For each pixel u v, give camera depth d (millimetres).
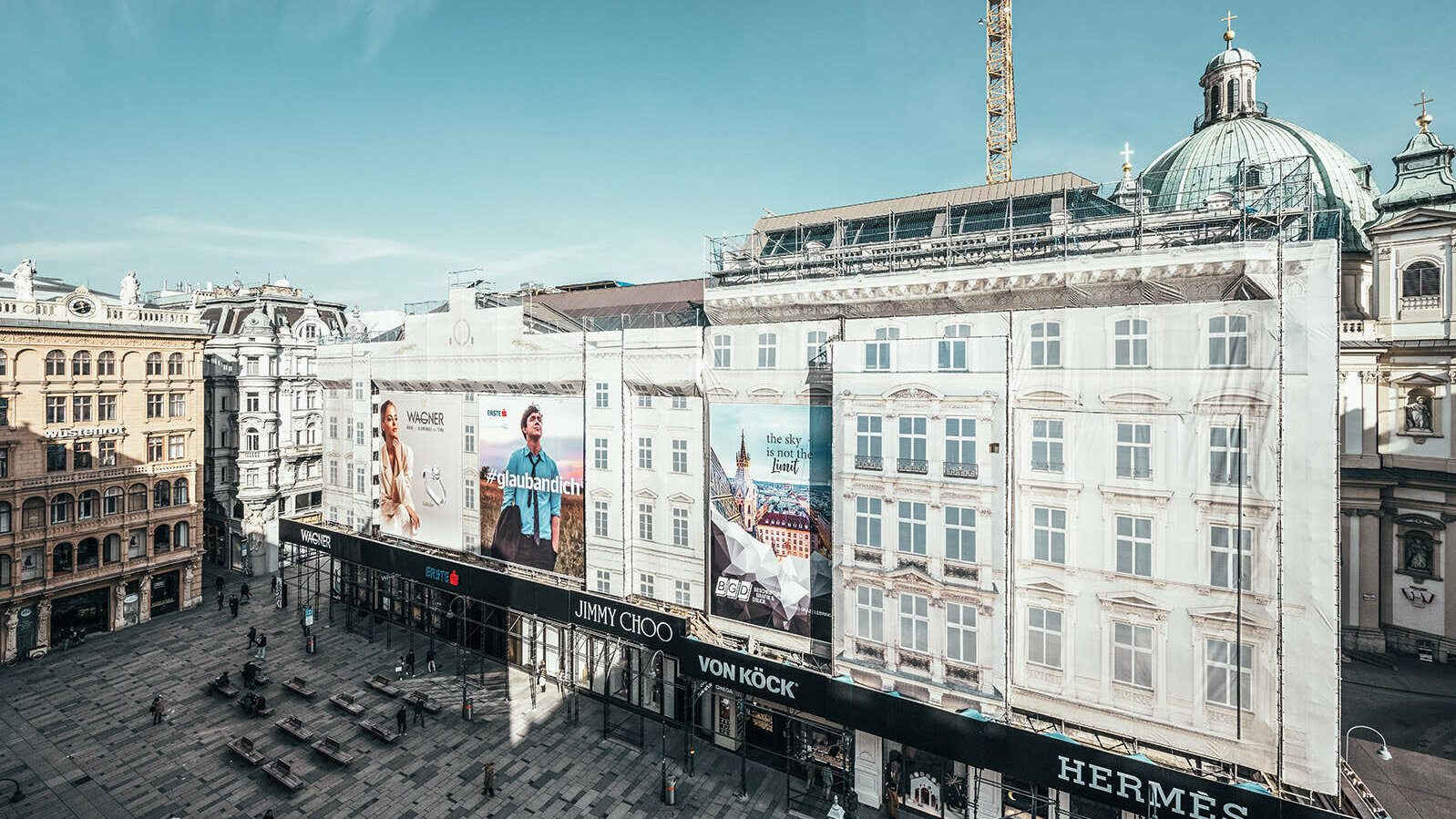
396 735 36281
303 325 67938
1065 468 26562
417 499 48844
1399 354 42562
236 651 47219
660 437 37875
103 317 50156
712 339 35562
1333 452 22641
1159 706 25109
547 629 43156
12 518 45281
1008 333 27719
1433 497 41875
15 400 45375
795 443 32969
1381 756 33062
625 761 34562
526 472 42969
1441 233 41219
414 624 51250
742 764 32281
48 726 37375
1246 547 23703
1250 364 23484
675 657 33281
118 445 50844
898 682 28609
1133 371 25312
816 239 40688
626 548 38906
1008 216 33781
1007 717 26406
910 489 28297
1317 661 22906
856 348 29516
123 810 30578
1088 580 26203
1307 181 25312
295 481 66375
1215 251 24422
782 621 33500
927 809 30078
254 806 30922
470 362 45000
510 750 35406
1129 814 26375
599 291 56156
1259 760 23531
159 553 53375
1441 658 41906
